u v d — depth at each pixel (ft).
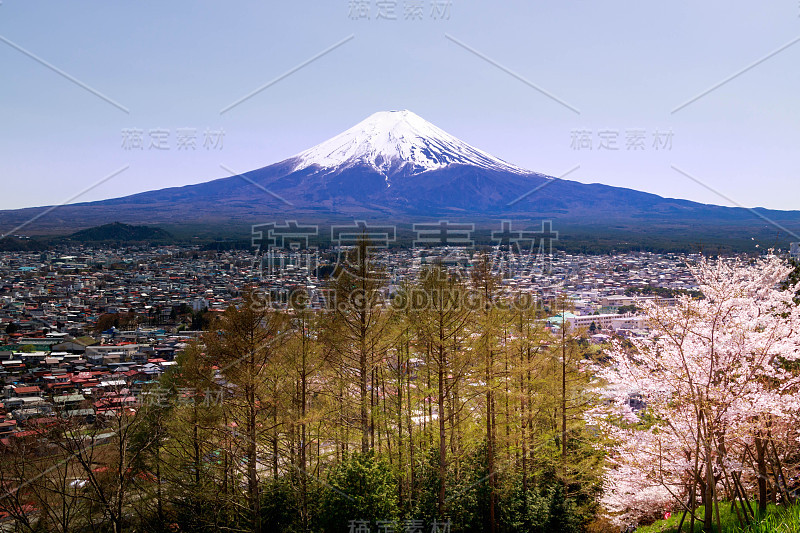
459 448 80.18
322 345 76.79
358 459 67.05
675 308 49.88
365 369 77.41
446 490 73.41
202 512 74.43
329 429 78.13
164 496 79.10
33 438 78.43
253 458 68.49
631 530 69.82
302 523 70.18
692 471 48.91
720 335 45.91
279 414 72.79
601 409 63.82
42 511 73.77
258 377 68.13
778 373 48.21
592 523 82.69
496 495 76.59
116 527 70.38
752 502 55.47
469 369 71.87
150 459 79.36
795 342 48.11
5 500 71.61
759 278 51.13
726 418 45.32
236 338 69.05
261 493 74.79
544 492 82.79
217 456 79.36
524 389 81.97
